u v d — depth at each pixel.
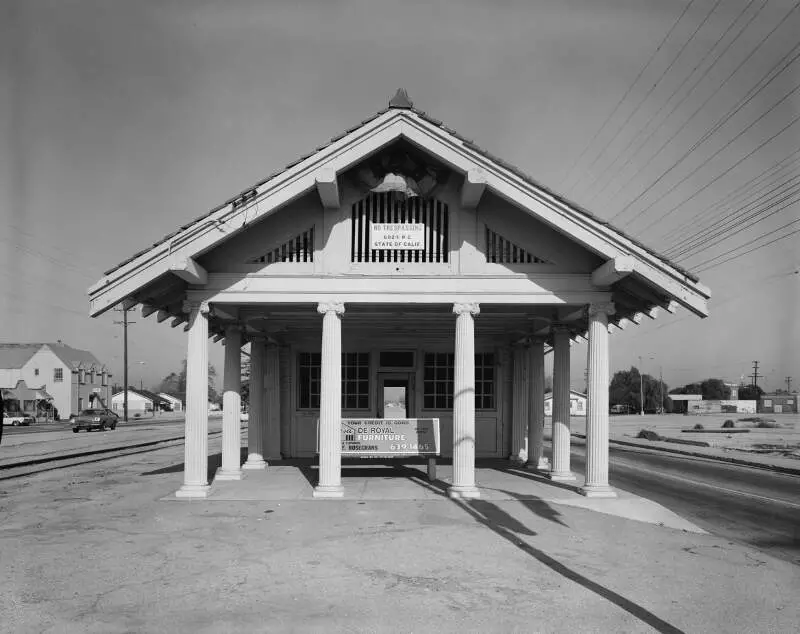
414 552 8.20
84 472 18.06
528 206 11.59
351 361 19.17
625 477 17.88
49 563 7.68
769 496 14.44
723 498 14.09
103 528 9.64
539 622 5.78
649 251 11.41
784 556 8.57
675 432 46.12
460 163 11.59
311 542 8.70
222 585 6.82
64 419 79.00
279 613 5.97
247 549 8.34
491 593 6.59
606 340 12.48
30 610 6.03
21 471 18.38
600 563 7.82
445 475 15.18
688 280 11.43
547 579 7.09
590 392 12.48
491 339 19.16
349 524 9.84
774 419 73.19
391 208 12.59
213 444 32.34
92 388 86.25
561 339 14.84
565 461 14.73
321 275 12.31
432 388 19.22
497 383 19.36
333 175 11.45
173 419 79.25
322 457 12.23
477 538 8.97
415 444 13.84
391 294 12.31
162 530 9.48
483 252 12.48
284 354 19.19
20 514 10.85
